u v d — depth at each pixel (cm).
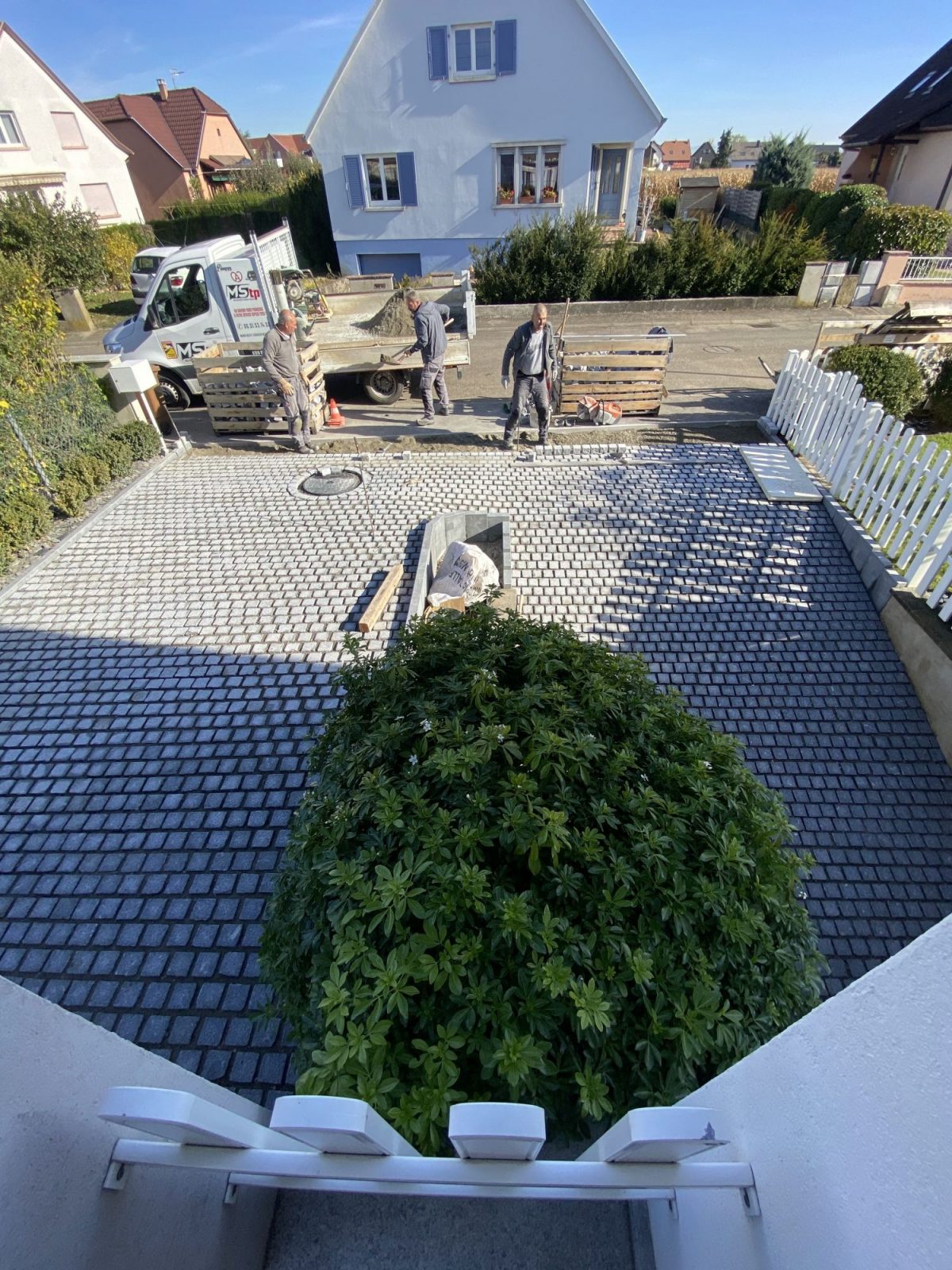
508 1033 156
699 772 220
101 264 2041
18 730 431
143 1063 147
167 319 948
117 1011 291
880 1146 92
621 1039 170
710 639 496
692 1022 167
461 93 1579
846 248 1689
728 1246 133
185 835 364
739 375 1053
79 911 329
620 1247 185
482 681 236
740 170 3456
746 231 1977
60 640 508
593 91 1545
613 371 852
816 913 336
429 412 875
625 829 198
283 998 210
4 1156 99
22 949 314
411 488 696
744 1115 135
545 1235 187
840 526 598
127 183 2791
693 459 732
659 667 474
